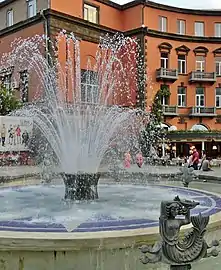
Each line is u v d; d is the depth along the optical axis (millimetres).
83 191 8586
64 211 7367
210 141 41188
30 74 31797
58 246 4836
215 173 21078
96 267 4949
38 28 33219
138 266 5129
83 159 8852
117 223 5754
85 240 4871
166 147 37938
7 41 36312
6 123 24859
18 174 17141
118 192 10312
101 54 35875
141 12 39781
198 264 5875
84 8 36312
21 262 4918
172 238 4488
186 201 4664
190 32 44156
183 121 44094
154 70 41344
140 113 35344
